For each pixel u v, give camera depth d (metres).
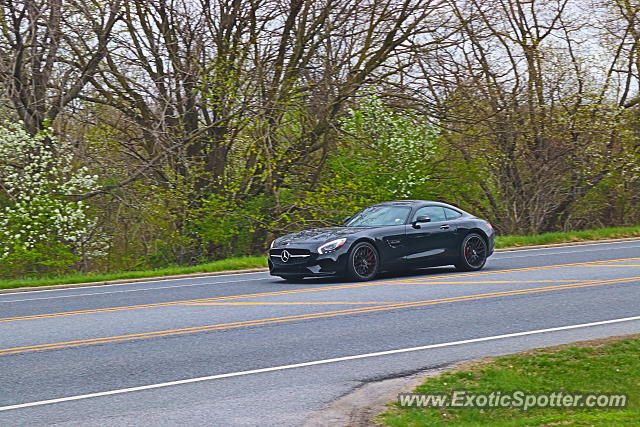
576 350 8.04
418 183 28.33
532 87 30.94
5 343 9.18
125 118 25.86
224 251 26.48
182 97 25.17
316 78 27.05
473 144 29.59
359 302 11.64
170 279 17.34
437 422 5.99
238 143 26.33
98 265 24.28
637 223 34.97
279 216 25.52
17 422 5.99
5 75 21.62
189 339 9.14
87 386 7.06
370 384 7.10
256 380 7.24
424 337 9.09
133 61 25.14
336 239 14.16
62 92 23.09
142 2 24.80
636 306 10.97
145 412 6.22
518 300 11.65
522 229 31.42
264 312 10.95
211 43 26.14
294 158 26.16
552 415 6.12
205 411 6.24
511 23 32.38
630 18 31.19
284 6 26.34
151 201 23.55
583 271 15.30
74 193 22.56
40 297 14.27
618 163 31.20
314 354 8.28
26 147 21.95
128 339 9.22
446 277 14.66
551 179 31.48
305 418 6.07
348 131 27.92
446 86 27.72
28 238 21.31
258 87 25.02
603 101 31.45
